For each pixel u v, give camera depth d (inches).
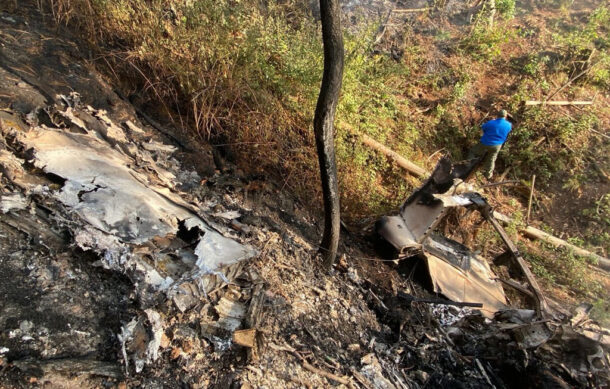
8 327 93.0
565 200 324.5
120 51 182.4
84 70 167.3
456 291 185.5
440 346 155.3
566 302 245.1
